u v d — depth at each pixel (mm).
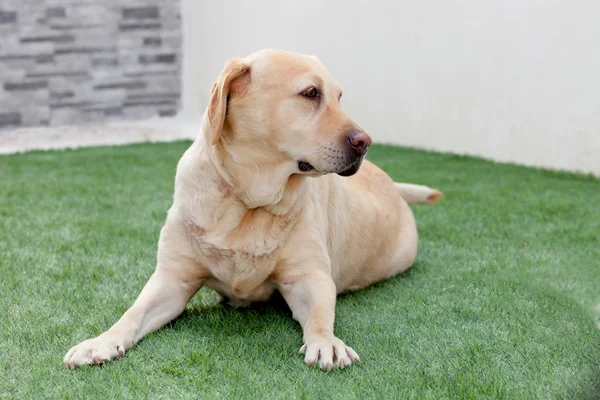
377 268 3434
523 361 2441
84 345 2371
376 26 8445
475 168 6734
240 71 2537
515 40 6875
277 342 2582
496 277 3477
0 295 3070
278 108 2525
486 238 4293
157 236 4195
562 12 6387
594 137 6262
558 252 3996
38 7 9805
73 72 10242
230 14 10289
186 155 2791
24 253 3771
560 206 5129
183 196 2707
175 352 2455
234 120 2572
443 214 4891
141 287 3225
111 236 4180
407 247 3592
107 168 6820
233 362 2385
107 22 10383
